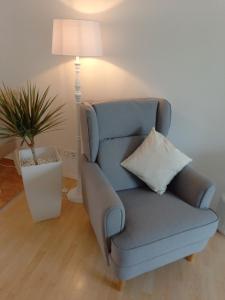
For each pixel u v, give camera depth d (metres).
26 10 2.00
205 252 1.75
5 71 2.30
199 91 1.86
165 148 1.63
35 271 1.53
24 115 1.57
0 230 1.82
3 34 2.15
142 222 1.32
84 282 1.48
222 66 1.75
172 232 1.29
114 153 1.68
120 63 1.94
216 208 2.04
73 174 2.49
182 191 1.61
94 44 1.60
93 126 1.58
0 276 1.48
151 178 1.59
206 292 1.47
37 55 2.13
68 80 2.13
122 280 1.35
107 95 2.08
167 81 1.90
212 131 1.96
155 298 1.42
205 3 1.62
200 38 1.71
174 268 1.62
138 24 1.79
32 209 1.83
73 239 1.78
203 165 2.09
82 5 1.85
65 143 2.40
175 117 1.99
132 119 1.74
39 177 1.72
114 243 1.22
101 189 1.35
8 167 2.64
